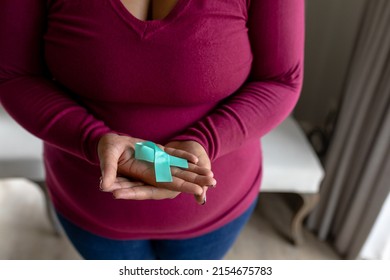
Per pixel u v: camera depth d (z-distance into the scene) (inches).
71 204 33.6
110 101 28.4
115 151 24.6
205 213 32.3
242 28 27.6
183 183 23.6
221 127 27.9
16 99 28.6
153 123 29.2
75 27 26.1
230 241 38.6
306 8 62.6
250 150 33.7
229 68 27.6
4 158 51.2
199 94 27.8
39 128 27.9
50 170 33.9
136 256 37.9
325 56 66.2
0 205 68.4
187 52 26.0
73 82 28.0
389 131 49.3
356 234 60.2
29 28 27.5
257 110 29.1
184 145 27.4
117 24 25.5
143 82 26.8
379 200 53.4
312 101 71.2
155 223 31.8
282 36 28.3
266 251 64.7
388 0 45.5
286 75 30.3
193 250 36.9
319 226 66.7
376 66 48.3
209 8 25.7
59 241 63.8
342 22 62.6
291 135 59.1
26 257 61.4
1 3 26.4
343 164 57.3
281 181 54.9
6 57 28.2
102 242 35.5
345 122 55.1
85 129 26.7
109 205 31.1
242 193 35.0
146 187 24.6
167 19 25.6
